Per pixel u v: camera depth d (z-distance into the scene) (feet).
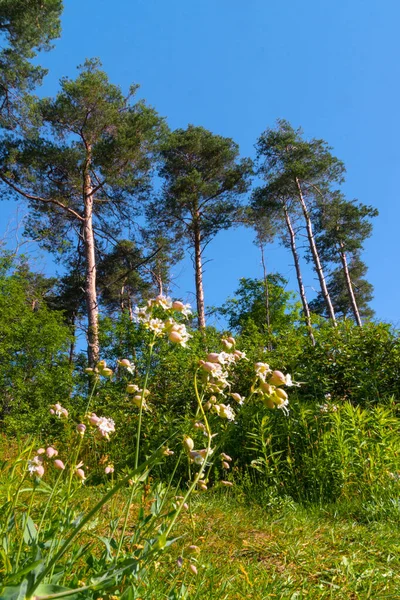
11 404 39.63
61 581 5.20
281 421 17.84
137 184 64.95
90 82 55.88
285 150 86.58
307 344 22.99
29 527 5.49
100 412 26.81
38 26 53.72
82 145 60.75
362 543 10.66
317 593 7.98
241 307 82.79
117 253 76.59
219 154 77.92
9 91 55.52
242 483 16.10
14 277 50.88
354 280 118.11
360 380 20.30
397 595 8.04
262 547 10.28
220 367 5.73
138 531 5.89
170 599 5.99
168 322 5.98
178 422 21.35
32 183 59.16
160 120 61.05
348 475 15.07
